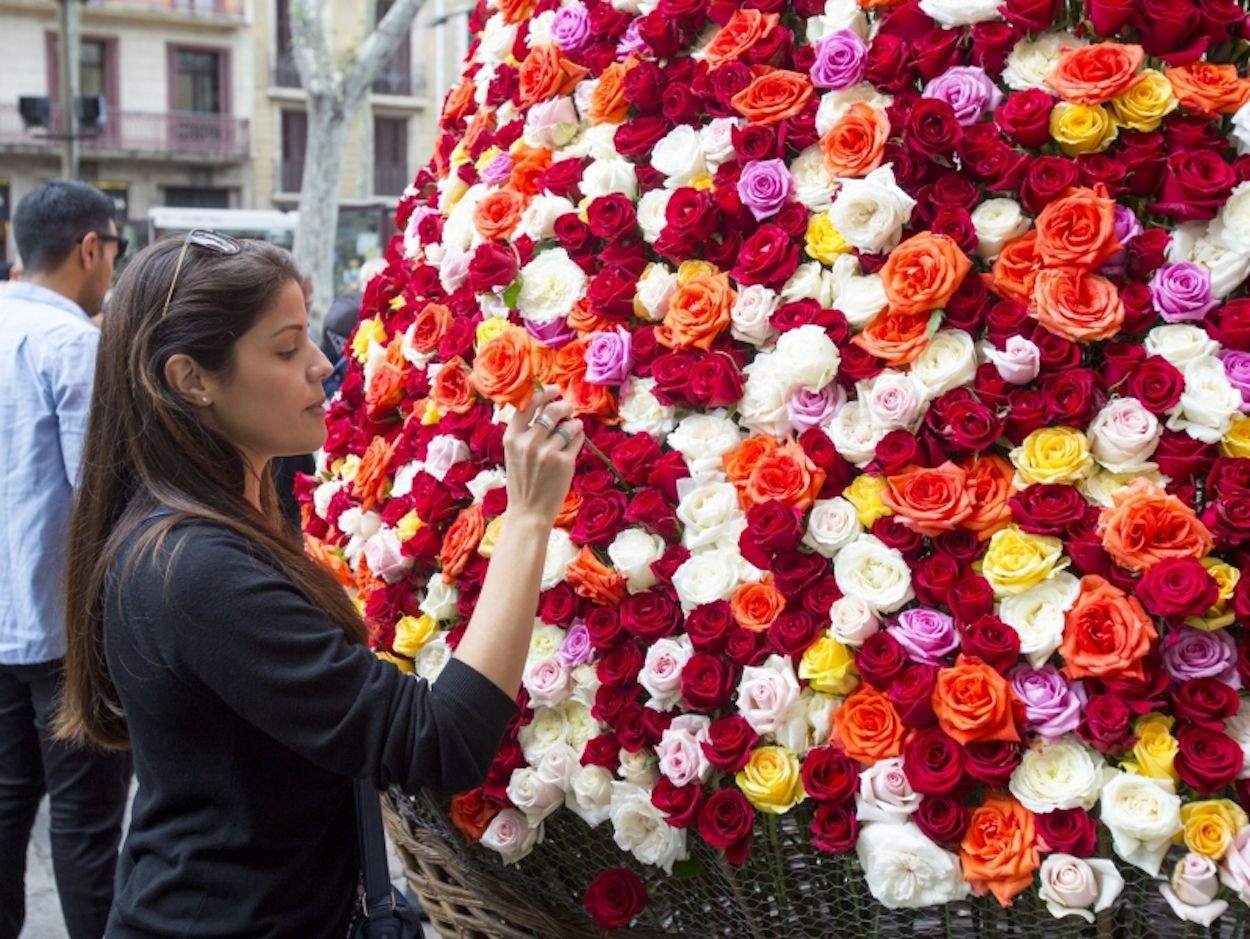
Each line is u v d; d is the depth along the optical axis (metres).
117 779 2.55
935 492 1.21
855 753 1.20
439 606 1.50
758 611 1.28
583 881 1.45
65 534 1.40
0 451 2.47
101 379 1.32
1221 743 1.12
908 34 1.35
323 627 1.21
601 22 1.58
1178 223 1.24
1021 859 1.13
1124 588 1.17
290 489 2.83
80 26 20.53
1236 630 1.17
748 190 1.36
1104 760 1.16
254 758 1.24
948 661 1.22
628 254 1.46
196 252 1.29
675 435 1.37
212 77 22.00
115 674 1.26
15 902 2.59
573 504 1.43
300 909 1.28
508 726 1.39
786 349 1.30
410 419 1.66
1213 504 1.15
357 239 13.06
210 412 1.30
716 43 1.44
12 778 2.55
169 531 1.23
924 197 1.30
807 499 1.27
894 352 1.25
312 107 11.63
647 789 1.32
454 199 1.79
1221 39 1.26
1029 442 1.21
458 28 22.80
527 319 1.51
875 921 1.26
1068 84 1.24
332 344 3.78
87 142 20.70
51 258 2.76
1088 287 1.21
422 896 1.55
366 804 1.34
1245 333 1.18
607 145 1.55
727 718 1.27
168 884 1.25
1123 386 1.21
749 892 1.31
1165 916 1.19
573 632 1.39
